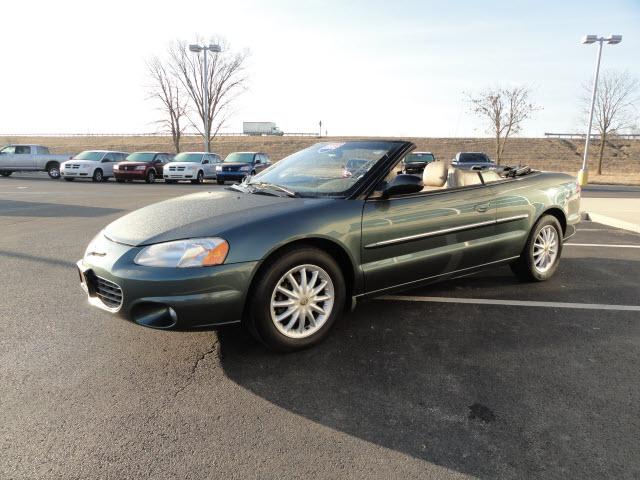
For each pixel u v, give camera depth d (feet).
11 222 28.86
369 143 13.15
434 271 12.77
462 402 8.77
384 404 8.68
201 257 9.26
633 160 158.92
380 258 11.52
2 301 13.92
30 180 74.90
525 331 12.13
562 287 16.01
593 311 13.65
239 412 8.38
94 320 12.50
